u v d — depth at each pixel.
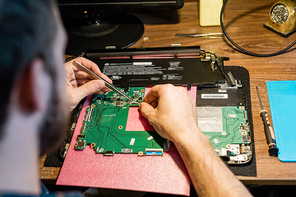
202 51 1.19
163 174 0.84
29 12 0.32
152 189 0.81
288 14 1.19
